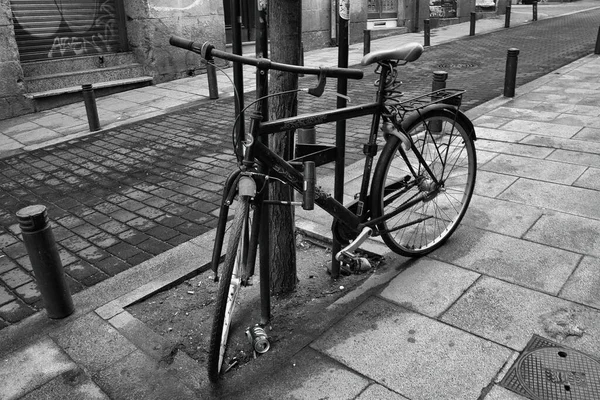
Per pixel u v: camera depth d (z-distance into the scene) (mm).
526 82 9641
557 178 4777
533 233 3811
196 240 4199
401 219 4098
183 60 11789
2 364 2848
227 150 6738
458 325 2881
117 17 11164
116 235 4473
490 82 9820
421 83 10188
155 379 2674
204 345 2969
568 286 3152
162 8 11203
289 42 2928
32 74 9938
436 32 19125
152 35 11156
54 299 3166
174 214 4844
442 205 4281
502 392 2406
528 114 7012
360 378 2557
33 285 3760
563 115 6875
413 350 2717
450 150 4453
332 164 5758
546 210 4160
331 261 3719
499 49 14344
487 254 3574
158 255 3975
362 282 3395
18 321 3307
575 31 17922
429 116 3391
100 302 3379
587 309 2934
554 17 23438
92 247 4277
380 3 18844
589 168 4969
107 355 2877
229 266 2375
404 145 3180
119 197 5348
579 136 5945
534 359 2588
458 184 4559
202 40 12102
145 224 4660
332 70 2674
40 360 2863
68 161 6695
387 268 3508
